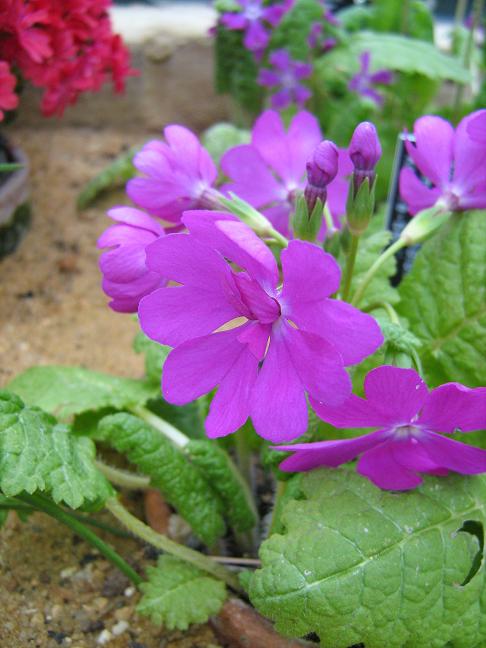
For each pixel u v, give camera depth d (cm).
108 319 22
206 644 14
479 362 13
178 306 9
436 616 11
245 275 9
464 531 12
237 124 30
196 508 13
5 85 17
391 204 17
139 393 15
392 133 26
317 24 26
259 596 11
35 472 11
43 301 22
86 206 26
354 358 9
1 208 23
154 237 11
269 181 13
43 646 13
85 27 20
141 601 13
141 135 31
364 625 10
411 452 11
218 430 10
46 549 15
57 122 30
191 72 31
